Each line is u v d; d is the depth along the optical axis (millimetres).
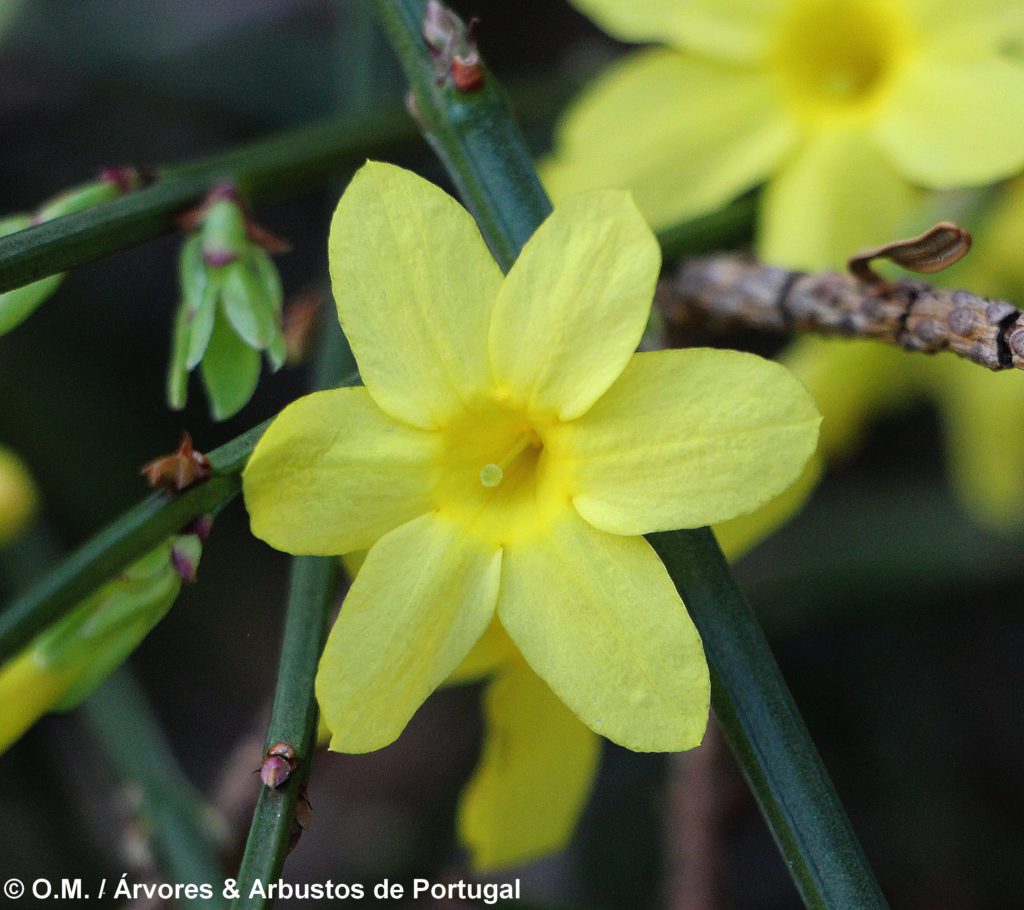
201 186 181
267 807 166
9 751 245
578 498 167
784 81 204
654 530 165
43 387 260
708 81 204
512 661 182
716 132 204
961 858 252
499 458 172
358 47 214
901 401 227
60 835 248
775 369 164
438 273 167
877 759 258
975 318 170
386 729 165
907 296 174
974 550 237
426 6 174
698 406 165
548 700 183
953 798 255
